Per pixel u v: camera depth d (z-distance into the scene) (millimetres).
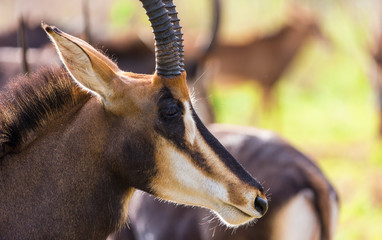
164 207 19141
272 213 17766
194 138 12781
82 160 12836
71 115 13070
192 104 13430
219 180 12773
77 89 13102
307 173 18234
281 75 59594
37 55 28172
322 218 18062
